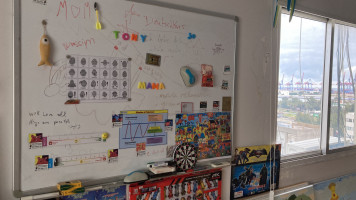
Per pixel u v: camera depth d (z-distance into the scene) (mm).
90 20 1124
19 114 1006
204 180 1470
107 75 1171
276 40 1765
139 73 1251
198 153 1449
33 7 1015
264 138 1744
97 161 1165
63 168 1095
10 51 999
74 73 1101
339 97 2299
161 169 1264
